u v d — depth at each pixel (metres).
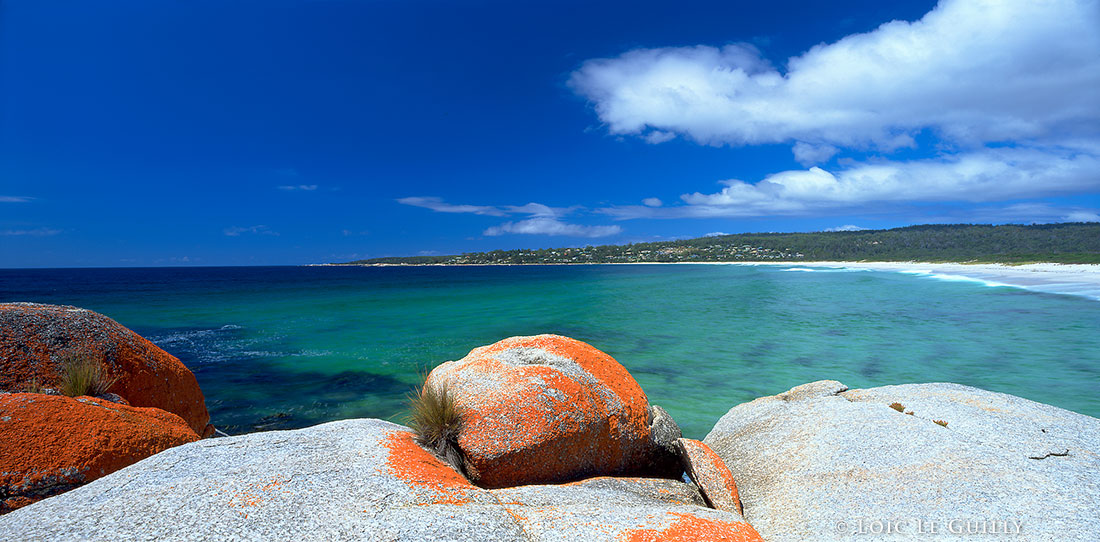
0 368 5.82
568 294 48.69
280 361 17.92
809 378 15.14
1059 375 14.93
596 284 66.25
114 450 4.62
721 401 12.91
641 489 5.54
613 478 5.70
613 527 3.58
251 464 4.07
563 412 5.63
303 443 4.70
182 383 7.75
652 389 14.02
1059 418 7.33
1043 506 4.80
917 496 5.21
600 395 6.20
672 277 84.31
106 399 5.98
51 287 65.81
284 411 12.30
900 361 17.22
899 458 5.97
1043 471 5.49
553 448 5.46
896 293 42.81
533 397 5.65
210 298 45.41
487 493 4.02
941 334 22.33
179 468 4.04
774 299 40.44
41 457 4.22
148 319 29.89
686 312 32.31
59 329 6.57
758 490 6.35
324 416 11.96
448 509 3.43
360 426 5.40
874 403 7.82
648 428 6.51
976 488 5.19
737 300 40.09
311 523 3.16
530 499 4.33
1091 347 18.91
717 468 5.87
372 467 4.00
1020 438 6.45
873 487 5.54
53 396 4.89
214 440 4.78
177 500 3.36
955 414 7.36
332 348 20.58
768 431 7.75
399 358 18.55
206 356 18.78
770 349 19.66
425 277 100.38
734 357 18.23
